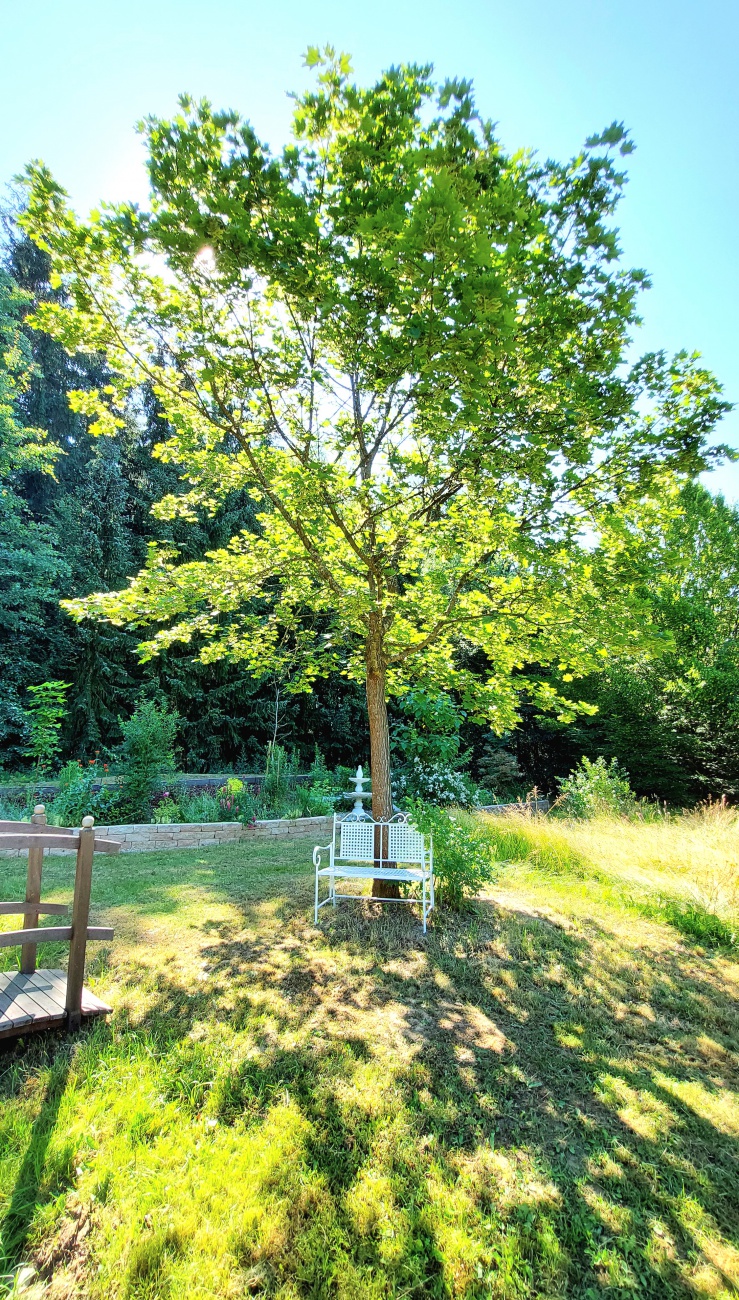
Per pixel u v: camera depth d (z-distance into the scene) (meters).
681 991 4.06
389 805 5.80
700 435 4.45
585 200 3.50
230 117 3.13
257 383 4.46
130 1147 2.34
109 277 4.25
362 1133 2.48
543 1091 2.86
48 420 19.31
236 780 10.50
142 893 5.94
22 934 2.98
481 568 5.62
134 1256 1.87
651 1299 1.82
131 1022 3.31
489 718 6.57
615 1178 2.32
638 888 6.07
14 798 9.77
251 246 3.27
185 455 5.76
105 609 5.18
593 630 5.29
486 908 5.57
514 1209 2.14
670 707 14.36
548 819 8.92
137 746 9.41
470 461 4.51
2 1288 1.76
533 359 4.05
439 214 2.67
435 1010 3.63
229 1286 1.79
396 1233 2.00
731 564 14.86
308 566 6.08
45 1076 2.74
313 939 4.72
